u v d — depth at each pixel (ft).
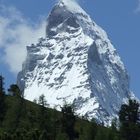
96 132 575.79
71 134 579.89
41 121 541.75
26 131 372.58
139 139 592.60
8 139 359.25
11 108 568.41
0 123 546.26
